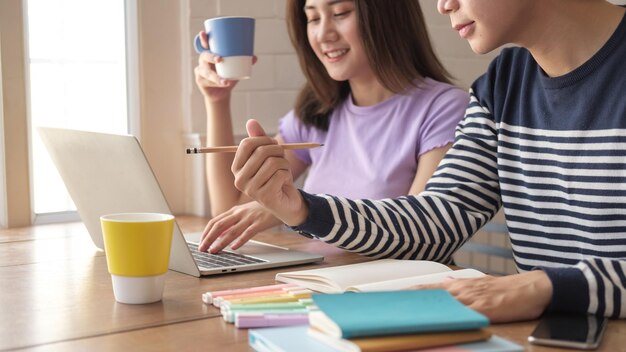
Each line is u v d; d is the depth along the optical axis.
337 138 2.03
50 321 1.05
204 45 1.84
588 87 1.37
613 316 1.03
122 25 2.30
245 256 1.46
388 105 1.94
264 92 2.44
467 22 1.37
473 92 1.61
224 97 2.05
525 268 1.50
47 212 2.24
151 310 1.10
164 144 2.37
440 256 1.46
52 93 2.22
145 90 2.32
